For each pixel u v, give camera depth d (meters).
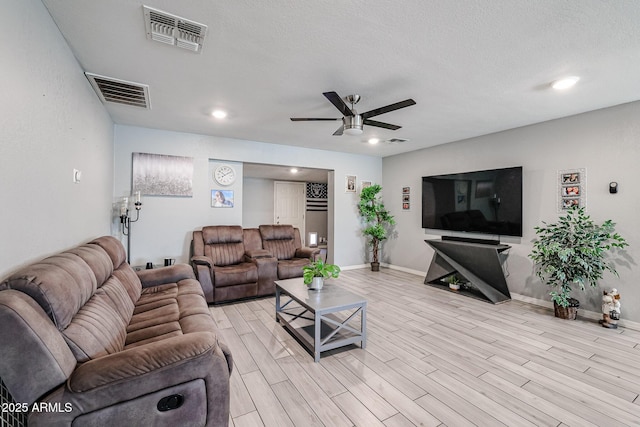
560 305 3.21
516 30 1.80
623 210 3.01
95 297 1.65
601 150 3.17
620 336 2.76
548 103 3.03
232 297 3.73
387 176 6.14
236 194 4.77
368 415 1.69
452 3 1.56
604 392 1.92
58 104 1.80
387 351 2.46
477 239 4.34
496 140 4.16
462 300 3.86
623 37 1.87
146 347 1.25
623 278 3.01
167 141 4.17
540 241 3.48
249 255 4.25
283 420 1.66
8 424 1.02
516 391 1.92
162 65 2.28
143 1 1.57
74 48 2.03
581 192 3.31
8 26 1.23
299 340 2.66
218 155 4.54
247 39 1.93
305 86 2.66
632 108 2.96
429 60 2.19
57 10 1.63
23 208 1.37
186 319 1.96
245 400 1.83
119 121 3.73
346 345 2.57
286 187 9.16
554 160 3.55
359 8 1.62
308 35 1.88
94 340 1.32
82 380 1.09
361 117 2.79
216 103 3.09
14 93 1.28
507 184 3.94
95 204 2.79
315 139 4.67
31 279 1.13
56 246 1.77
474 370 2.18
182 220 4.29
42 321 1.07
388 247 6.07
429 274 4.68
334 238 5.75
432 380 2.05
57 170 1.79
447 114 3.39
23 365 1.00
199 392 1.30
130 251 3.96
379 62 2.22
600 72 2.35
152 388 1.20
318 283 2.80
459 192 4.58
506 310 3.48
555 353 2.43
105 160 3.26
